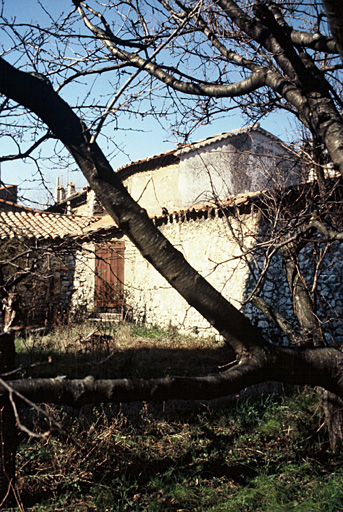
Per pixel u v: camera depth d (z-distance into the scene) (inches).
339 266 370.6
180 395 98.8
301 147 156.1
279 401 246.2
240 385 104.0
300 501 148.8
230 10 133.5
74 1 131.7
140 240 98.0
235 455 189.3
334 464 172.6
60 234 565.6
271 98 170.9
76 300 589.9
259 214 402.3
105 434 190.4
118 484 165.9
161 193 685.9
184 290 99.3
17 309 126.6
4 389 89.7
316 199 156.9
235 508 145.3
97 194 99.0
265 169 182.4
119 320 567.5
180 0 145.4
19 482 159.0
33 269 127.4
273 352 107.4
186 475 173.6
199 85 143.8
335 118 117.3
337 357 113.3
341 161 112.0
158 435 211.2
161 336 470.3
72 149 98.3
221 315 101.7
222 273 463.5
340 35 85.0
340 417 179.9
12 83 96.3
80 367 303.3
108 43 141.5
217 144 594.9
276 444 197.9
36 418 201.6
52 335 420.2
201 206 475.8
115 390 94.7
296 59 119.0
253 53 152.5
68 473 169.3
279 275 420.5
